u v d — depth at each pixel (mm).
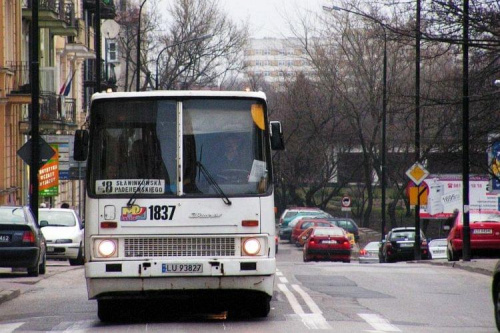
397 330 35250
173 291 36531
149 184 36812
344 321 38000
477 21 68125
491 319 40656
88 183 36938
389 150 176875
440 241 118125
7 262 64062
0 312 45375
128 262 36219
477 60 77438
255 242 36594
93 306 46656
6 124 107125
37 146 70688
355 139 186750
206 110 37375
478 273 73375
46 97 111812
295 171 195500
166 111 37344
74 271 73812
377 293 52062
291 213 180000
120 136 37250
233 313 41188
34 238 64750
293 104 190125
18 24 110500
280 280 61062
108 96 37438
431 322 38812
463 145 84688
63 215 84875
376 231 192500
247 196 36750
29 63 114438
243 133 37312
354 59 171625
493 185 91188
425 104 79188
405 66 161000
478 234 89250
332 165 194125
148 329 35812
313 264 88000
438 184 152250
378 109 168750
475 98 77500
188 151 37062
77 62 155000
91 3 159750
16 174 111875
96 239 36594
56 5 121312
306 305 44375
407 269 77312
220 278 36344
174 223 36531
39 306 47438
